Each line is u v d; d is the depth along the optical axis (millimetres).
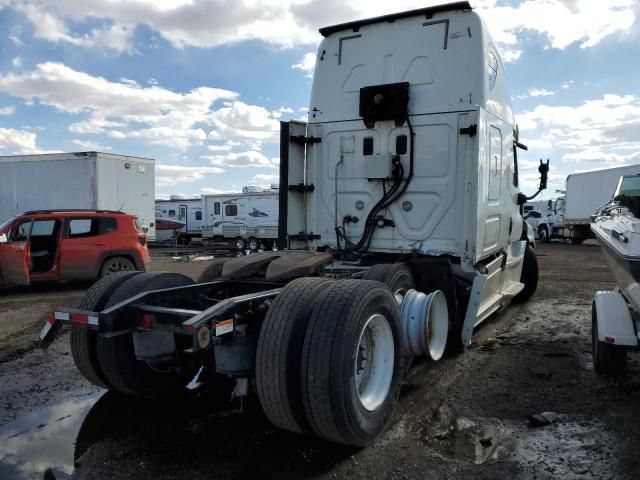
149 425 3787
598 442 3449
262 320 3549
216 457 3277
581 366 5113
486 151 5438
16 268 9344
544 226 30125
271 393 3156
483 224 5438
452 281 5090
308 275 4273
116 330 3484
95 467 3152
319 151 6020
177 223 28969
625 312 4613
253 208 24891
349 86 5824
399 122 5488
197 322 3000
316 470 3102
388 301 3629
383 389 3574
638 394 4328
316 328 3129
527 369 5016
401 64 5543
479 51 5230
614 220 5445
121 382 4027
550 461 3199
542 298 9148
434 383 4629
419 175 5445
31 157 15258
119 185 15242
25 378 4863
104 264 10562
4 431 3695
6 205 15812
